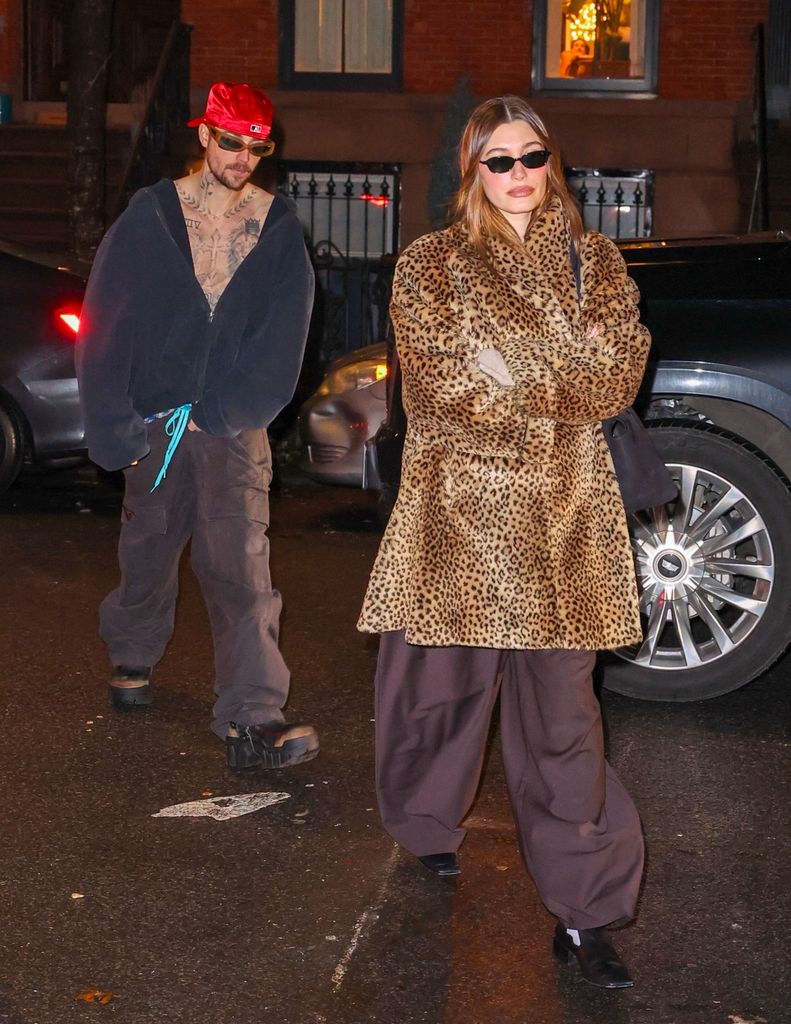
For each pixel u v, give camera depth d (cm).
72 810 435
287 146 1450
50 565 745
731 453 514
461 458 327
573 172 1448
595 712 335
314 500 935
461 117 1314
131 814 432
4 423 874
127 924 364
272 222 445
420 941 357
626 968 340
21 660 582
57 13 1620
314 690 551
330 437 816
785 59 1441
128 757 478
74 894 380
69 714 519
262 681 466
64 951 350
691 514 523
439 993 333
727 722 518
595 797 331
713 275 525
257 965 345
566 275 326
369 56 1467
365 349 852
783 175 1415
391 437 560
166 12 1705
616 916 333
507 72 1455
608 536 334
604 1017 323
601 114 1437
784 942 358
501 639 326
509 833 420
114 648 525
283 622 643
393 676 360
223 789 452
